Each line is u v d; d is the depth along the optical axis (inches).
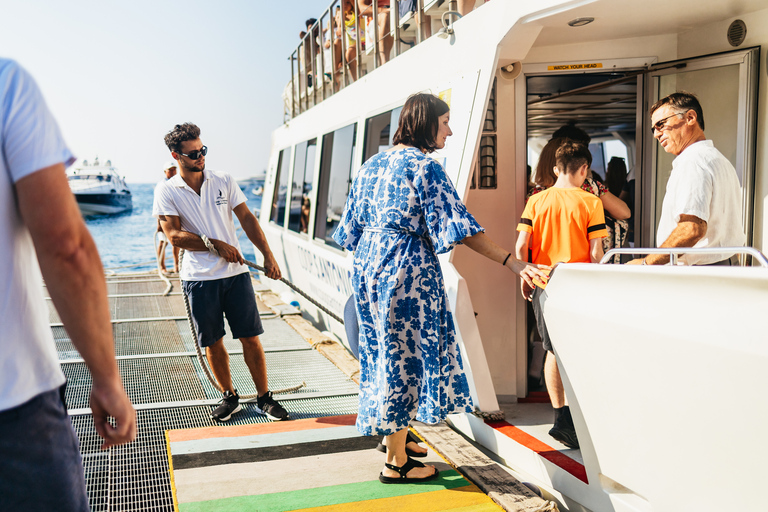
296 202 312.5
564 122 220.5
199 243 148.7
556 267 95.0
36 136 46.8
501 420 137.5
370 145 195.3
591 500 99.4
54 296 48.5
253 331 156.2
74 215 48.1
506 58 134.1
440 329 103.3
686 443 78.3
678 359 76.7
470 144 126.8
